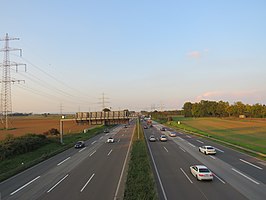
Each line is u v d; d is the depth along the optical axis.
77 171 31.16
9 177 29.11
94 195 21.73
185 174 28.28
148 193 19.56
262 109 154.00
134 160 32.56
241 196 20.83
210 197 20.67
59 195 22.12
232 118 161.12
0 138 66.06
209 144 53.47
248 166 31.75
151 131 88.94
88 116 58.88
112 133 84.50
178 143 55.84
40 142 53.22
